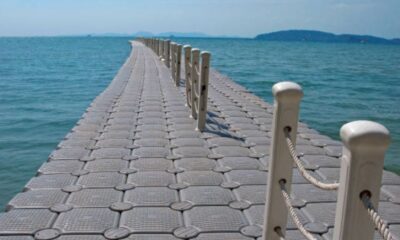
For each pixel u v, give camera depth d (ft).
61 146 19.13
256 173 15.87
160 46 79.66
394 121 46.06
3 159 29.35
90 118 25.62
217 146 19.54
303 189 14.33
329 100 60.90
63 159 17.16
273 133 8.96
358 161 5.59
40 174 15.35
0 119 44.11
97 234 10.94
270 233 9.32
